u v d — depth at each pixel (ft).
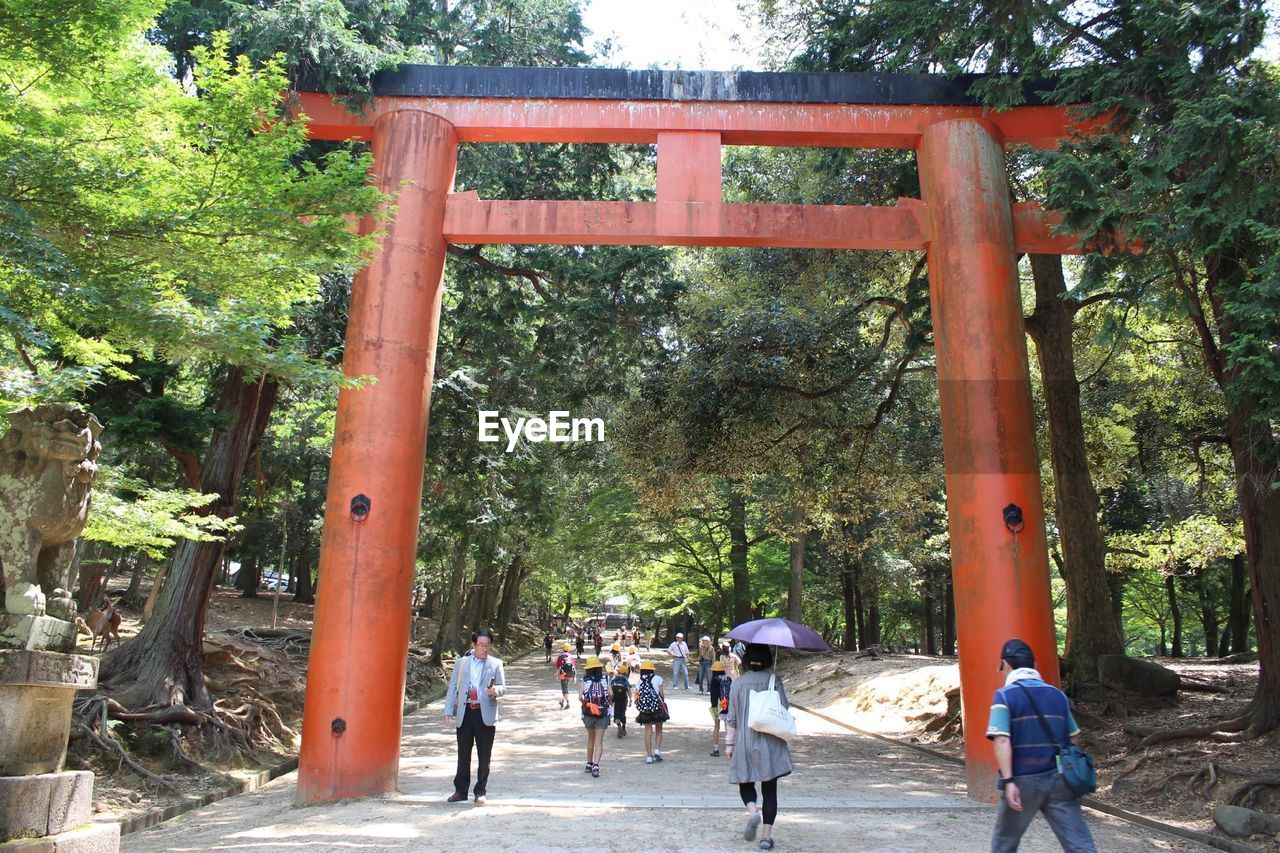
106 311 19.20
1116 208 27.63
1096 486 65.36
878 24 38.58
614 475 87.04
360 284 33.37
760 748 21.81
